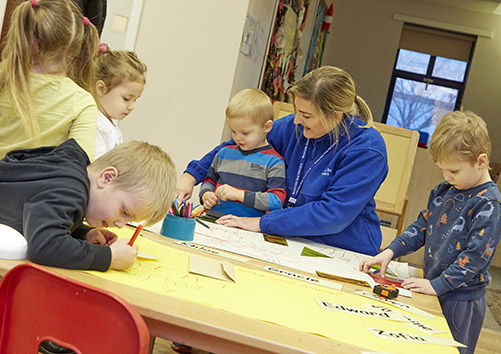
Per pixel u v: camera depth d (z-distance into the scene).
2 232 0.90
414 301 1.25
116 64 1.83
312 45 5.54
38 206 0.92
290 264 1.34
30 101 1.28
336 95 1.66
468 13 8.45
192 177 1.96
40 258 0.89
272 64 3.46
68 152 1.05
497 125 8.55
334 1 8.52
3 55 1.29
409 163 2.54
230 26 2.78
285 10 3.50
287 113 2.59
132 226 1.41
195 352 2.03
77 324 0.72
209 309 0.85
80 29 1.38
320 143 1.81
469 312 1.49
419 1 8.48
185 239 1.36
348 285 1.25
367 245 1.80
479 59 8.52
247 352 0.79
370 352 0.81
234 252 1.34
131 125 2.88
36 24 1.29
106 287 0.85
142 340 0.67
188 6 2.82
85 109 1.39
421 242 1.69
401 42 8.70
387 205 2.57
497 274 4.88
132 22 2.85
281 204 1.82
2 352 0.77
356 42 8.59
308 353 0.77
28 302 0.75
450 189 1.62
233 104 1.85
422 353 0.85
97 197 1.01
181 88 2.84
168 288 0.92
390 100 8.81
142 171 1.01
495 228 1.44
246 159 1.90
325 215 1.66
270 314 0.89
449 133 1.51
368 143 1.73
